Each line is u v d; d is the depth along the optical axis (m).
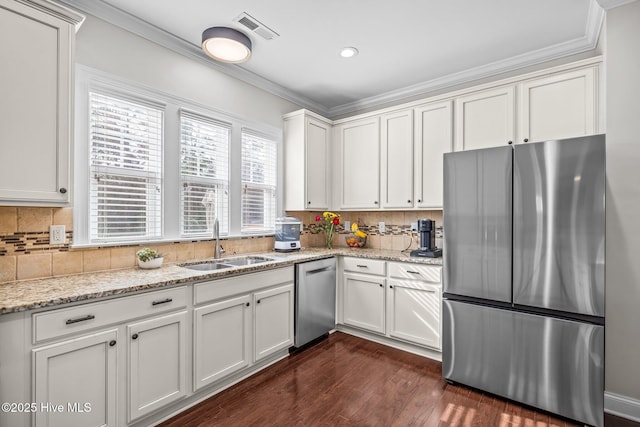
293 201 3.42
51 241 1.87
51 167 1.59
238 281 2.23
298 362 2.59
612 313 1.95
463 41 2.52
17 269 1.75
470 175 2.19
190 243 2.58
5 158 1.45
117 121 2.17
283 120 3.48
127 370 1.64
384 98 3.60
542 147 1.91
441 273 2.54
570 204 1.82
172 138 2.47
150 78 2.33
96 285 1.66
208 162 2.75
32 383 1.33
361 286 3.06
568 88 2.30
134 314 1.67
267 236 3.29
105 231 2.11
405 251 3.34
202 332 1.99
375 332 2.95
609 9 1.98
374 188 3.34
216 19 2.22
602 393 1.73
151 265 2.16
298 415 1.89
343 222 3.98
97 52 2.06
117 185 2.17
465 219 2.20
